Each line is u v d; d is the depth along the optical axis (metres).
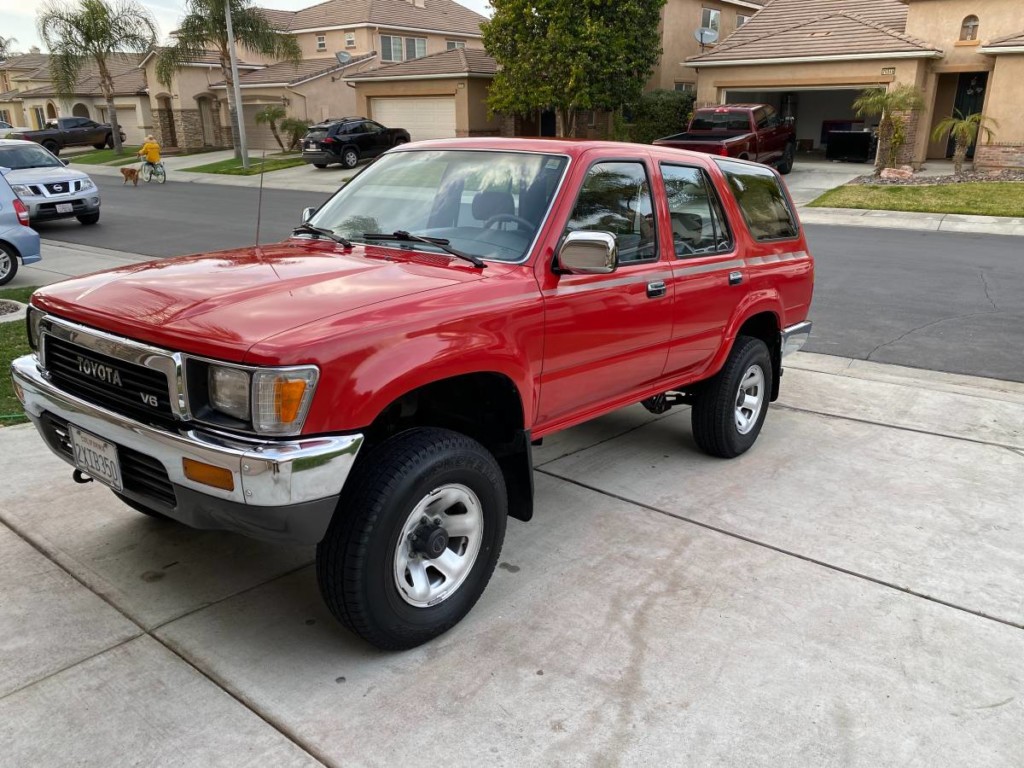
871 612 3.57
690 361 4.68
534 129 31.91
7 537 4.02
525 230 3.68
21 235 10.38
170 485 2.95
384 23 41.69
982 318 9.15
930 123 24.81
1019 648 3.35
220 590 3.63
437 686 3.03
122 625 3.34
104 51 37.81
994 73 22.33
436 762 2.66
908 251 13.61
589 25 23.84
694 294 4.50
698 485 4.88
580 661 3.20
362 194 4.36
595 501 4.64
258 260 3.61
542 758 2.69
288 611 3.49
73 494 4.49
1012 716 2.95
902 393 6.68
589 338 3.83
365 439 3.38
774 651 3.28
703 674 3.13
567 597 3.65
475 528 3.35
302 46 44.41
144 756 2.65
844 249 13.81
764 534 4.27
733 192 5.04
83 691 2.94
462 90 30.20
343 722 2.83
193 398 2.79
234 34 32.53
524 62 25.06
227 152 38.75
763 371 5.36
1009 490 4.86
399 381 2.91
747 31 27.97
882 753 2.76
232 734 2.75
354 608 2.96
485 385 3.58
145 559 3.86
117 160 36.66
